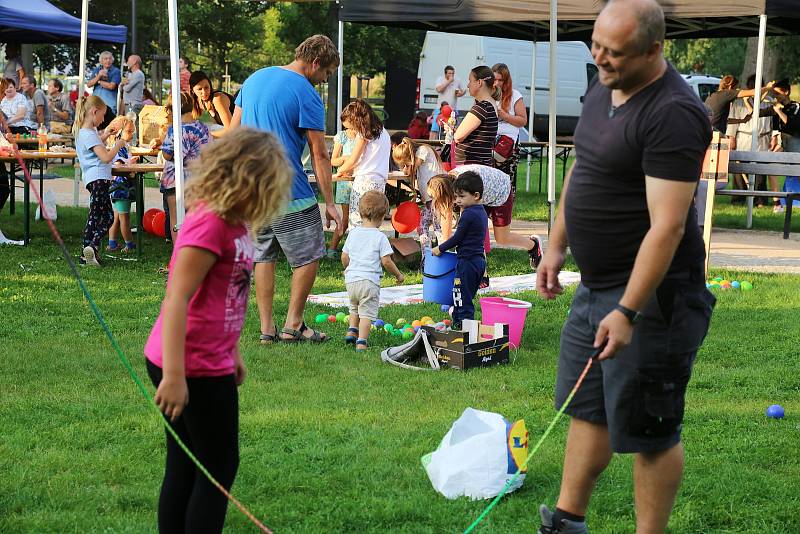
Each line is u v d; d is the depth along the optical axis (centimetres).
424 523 370
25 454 425
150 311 739
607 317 299
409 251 1004
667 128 288
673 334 305
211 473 297
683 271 308
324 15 3384
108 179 931
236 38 3453
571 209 321
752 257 1119
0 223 1185
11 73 1889
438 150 1312
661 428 308
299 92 629
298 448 447
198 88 1008
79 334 659
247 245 293
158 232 1132
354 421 489
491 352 623
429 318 735
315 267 657
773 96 1523
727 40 4853
